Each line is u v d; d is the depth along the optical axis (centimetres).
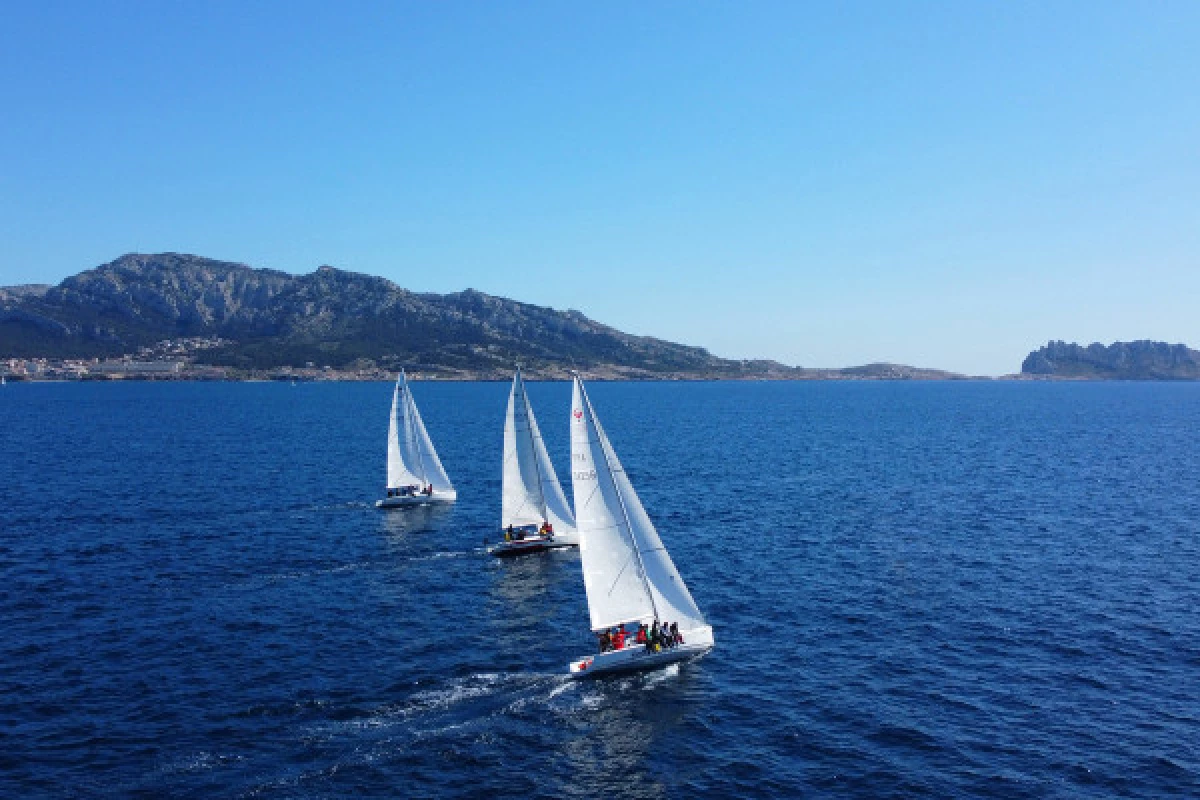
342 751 3181
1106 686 3762
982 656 4131
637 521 4206
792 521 7294
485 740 3306
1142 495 8588
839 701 3647
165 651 4119
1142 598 5012
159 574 5456
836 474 10162
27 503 7762
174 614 4675
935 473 10269
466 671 3947
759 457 11856
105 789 2873
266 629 4456
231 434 14638
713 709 3591
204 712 3459
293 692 3672
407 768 3081
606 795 2936
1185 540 6512
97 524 6894
